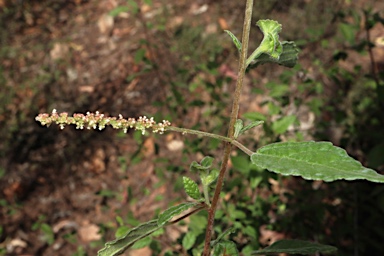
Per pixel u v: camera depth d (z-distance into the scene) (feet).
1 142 17.70
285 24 18.92
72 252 15.12
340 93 15.06
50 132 18.10
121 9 13.51
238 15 20.02
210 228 5.47
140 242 7.50
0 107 18.39
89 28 21.59
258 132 13.53
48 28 21.72
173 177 15.31
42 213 16.26
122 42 20.43
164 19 20.25
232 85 17.35
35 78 19.48
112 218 15.46
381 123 13.56
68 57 20.36
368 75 12.09
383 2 18.99
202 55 18.58
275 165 4.17
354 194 11.63
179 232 12.71
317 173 3.94
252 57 4.59
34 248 15.37
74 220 15.85
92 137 17.78
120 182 16.38
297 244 6.46
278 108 10.81
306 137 14.47
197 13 20.53
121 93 18.85
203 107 16.34
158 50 19.04
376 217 11.66
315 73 16.24
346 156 4.09
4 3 22.08
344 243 12.12
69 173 17.12
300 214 11.63
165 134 16.55
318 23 18.58
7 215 16.19
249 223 9.93
